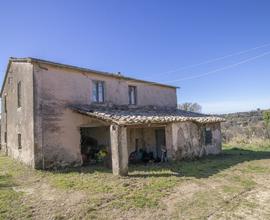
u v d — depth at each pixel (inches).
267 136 914.1
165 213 281.0
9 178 446.6
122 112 580.1
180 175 444.1
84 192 350.9
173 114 705.6
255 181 406.6
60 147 534.6
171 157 612.1
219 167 517.7
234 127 1004.6
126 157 452.1
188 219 265.1
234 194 339.9
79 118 568.7
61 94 550.0
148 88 784.3
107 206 299.7
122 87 692.7
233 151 803.4
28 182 418.6
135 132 709.3
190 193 345.1
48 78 533.3
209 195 336.5
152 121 524.7
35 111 509.7
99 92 637.9
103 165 561.6
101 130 657.6
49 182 412.2
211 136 761.6
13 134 708.7
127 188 363.9
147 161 644.1
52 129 526.9
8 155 785.6
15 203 315.9
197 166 530.6
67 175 454.0
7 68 746.8
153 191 349.7
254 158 637.3
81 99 587.2
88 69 597.3
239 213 278.1
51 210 292.2
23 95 586.9
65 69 562.9
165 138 641.0
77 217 272.2
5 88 831.7
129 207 295.7
